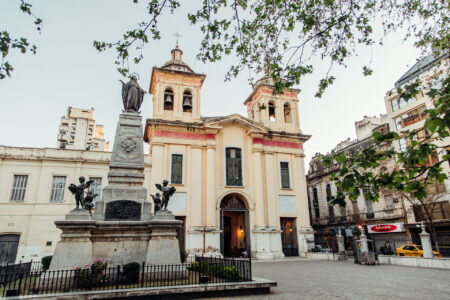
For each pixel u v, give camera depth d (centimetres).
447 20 831
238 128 2767
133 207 1101
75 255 923
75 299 711
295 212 2694
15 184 2252
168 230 1055
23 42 549
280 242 2520
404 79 2697
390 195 2847
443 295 843
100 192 2386
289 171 2797
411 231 2591
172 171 2472
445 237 2320
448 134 422
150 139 2689
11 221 2159
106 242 1010
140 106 1390
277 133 2788
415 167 456
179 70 2716
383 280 1150
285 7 728
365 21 736
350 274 1353
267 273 1431
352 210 3262
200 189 2455
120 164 1217
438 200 2391
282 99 3020
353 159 463
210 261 1101
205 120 2819
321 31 712
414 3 781
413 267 1627
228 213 3083
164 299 773
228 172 2636
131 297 749
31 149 2327
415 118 2628
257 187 2595
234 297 822
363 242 1886
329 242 3388
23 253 2120
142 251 1034
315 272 1450
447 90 391
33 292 779
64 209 2275
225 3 697
